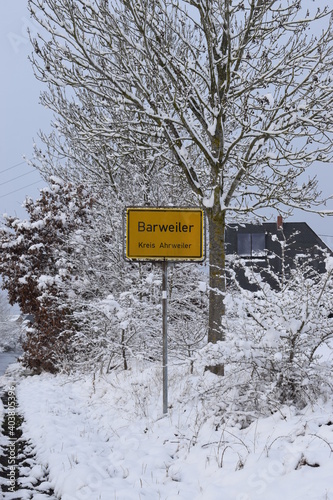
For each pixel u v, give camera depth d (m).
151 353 12.24
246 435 6.02
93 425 8.41
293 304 6.70
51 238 15.90
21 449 7.04
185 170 10.27
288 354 6.71
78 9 9.45
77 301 13.66
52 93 11.91
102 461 6.11
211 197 10.18
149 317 12.25
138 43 10.09
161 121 9.97
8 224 16.61
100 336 12.89
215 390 6.89
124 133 10.86
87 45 9.77
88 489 5.11
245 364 6.96
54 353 15.02
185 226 8.20
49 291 14.91
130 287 13.27
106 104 11.11
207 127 10.21
